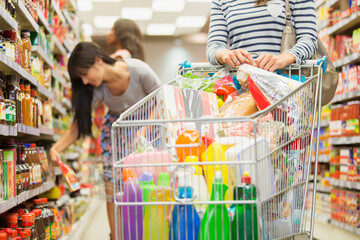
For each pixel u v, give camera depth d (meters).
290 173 1.71
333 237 4.56
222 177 1.55
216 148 1.60
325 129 5.78
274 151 1.62
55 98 4.75
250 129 1.74
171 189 1.59
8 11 2.73
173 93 1.84
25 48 3.21
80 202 5.68
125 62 3.41
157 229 1.55
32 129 3.21
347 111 4.73
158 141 1.87
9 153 2.64
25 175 2.96
